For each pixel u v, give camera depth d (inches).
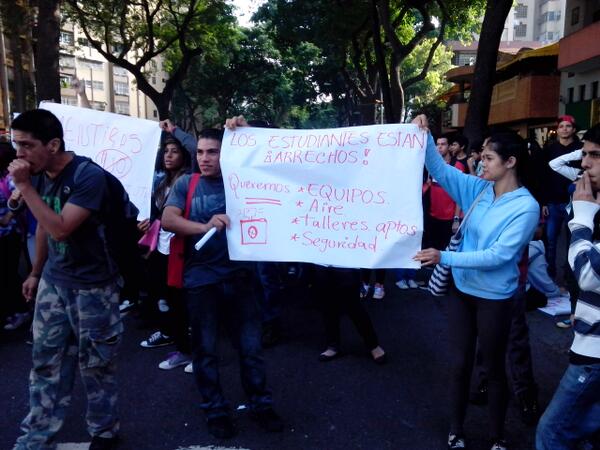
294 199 127.3
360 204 124.6
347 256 125.2
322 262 125.9
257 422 135.0
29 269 216.1
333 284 169.0
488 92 432.5
